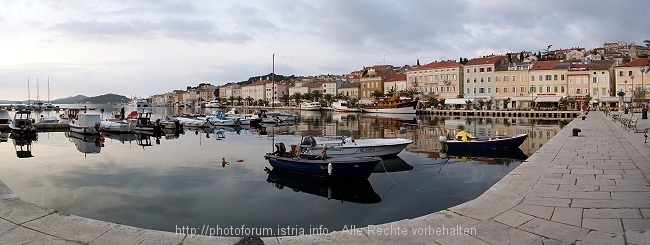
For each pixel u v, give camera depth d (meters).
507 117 83.56
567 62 96.06
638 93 72.75
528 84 96.44
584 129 32.84
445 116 89.44
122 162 24.11
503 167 21.53
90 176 19.66
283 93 174.25
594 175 12.10
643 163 14.23
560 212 8.23
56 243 6.86
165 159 25.27
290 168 19.25
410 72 117.62
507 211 8.35
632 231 6.92
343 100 127.50
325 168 17.70
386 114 98.38
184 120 59.44
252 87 183.75
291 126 61.00
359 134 45.59
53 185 17.67
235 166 22.22
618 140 22.95
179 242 6.84
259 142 36.66
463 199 14.70
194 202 14.68
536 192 9.92
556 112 81.31
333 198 15.12
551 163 14.60
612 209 8.36
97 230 7.43
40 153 29.05
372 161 17.56
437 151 28.33
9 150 31.11
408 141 25.16
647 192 9.79
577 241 6.61
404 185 17.19
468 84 105.38
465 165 22.27
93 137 42.22
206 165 22.67
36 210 8.61
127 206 14.20
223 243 6.78
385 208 13.64
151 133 46.09
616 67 86.81
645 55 123.88
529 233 7.05
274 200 14.91
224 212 13.38
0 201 9.28
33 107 124.19
